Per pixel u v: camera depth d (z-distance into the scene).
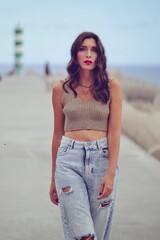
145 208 7.06
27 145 12.48
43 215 6.75
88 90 4.14
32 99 27.80
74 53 4.16
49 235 5.96
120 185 8.40
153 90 34.25
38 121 17.66
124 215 6.71
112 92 4.14
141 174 9.27
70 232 4.18
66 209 4.13
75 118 4.14
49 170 9.66
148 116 13.39
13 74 84.31
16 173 9.38
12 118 18.52
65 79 4.21
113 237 5.88
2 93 33.16
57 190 4.18
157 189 8.16
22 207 7.13
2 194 7.86
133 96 34.31
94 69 4.14
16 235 5.96
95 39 4.14
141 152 11.59
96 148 4.11
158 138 11.75
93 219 4.25
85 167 4.11
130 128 13.65
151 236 5.92
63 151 4.15
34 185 8.47
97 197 4.15
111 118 4.14
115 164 4.10
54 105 4.26
